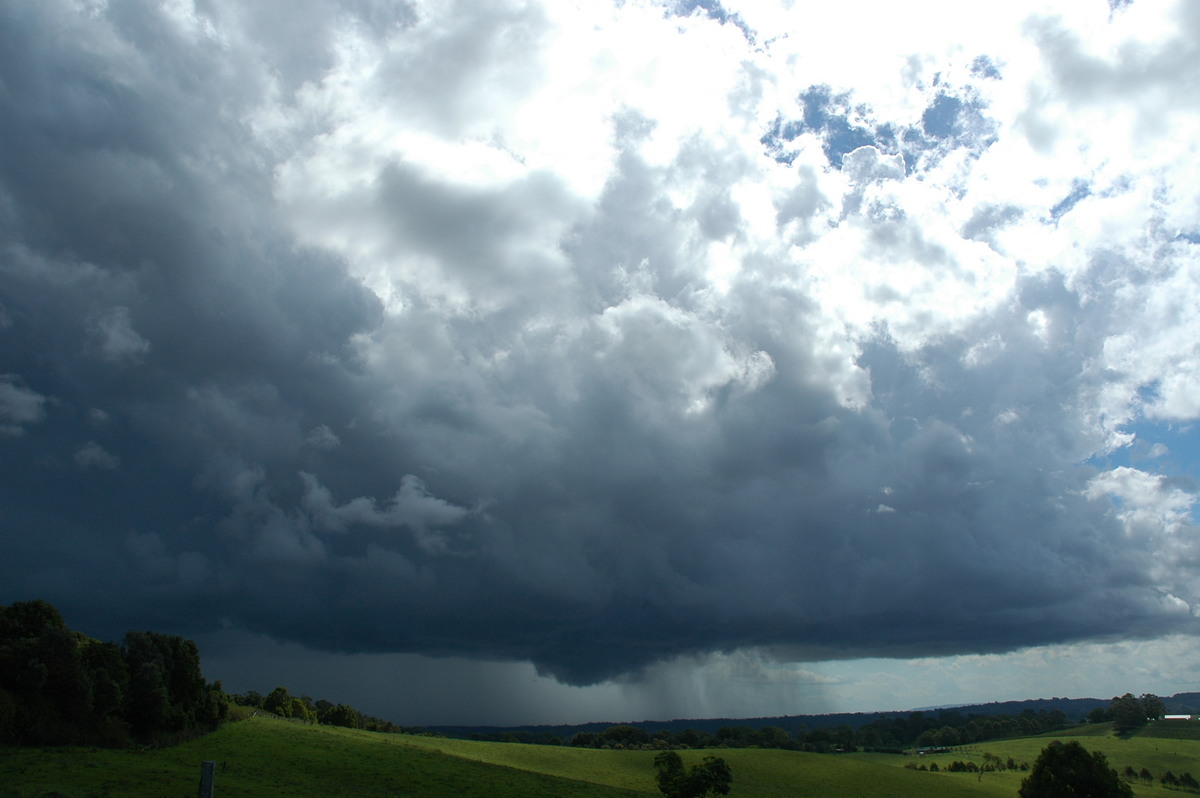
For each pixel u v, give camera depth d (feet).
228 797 178.19
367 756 274.16
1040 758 323.78
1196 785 460.55
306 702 488.85
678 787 284.20
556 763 378.32
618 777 360.48
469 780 260.42
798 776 404.36
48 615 214.69
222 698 286.87
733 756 442.91
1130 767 501.56
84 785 160.76
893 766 447.83
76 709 201.16
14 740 186.80
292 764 241.96
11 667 194.49
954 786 408.67
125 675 222.48
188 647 257.34
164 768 193.77
